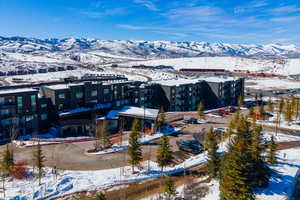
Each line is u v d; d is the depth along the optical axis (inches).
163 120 2942.9
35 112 2839.6
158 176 1807.3
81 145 2404.0
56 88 3034.0
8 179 1662.2
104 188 1612.9
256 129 1760.6
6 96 2581.2
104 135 2354.8
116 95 3631.9
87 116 3142.2
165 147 1803.6
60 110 3036.4
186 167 1969.7
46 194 1502.2
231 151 1317.7
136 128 2573.8
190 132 2942.9
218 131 2957.7
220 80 4948.3
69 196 1510.8
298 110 3673.7
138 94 3917.3
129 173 1824.6
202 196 1502.2
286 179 1785.2
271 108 4037.9
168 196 1405.0
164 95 4173.2
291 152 2374.5
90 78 4653.1
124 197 1504.7
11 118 2628.0
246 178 1210.0
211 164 1706.4
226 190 1250.6
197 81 4714.6
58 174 1752.0
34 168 1812.3
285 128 3267.7
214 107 4707.2
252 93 6304.1
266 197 1519.4
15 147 2308.1
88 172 1815.9
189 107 4490.7
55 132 2847.0
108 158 2096.5
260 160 1566.2
